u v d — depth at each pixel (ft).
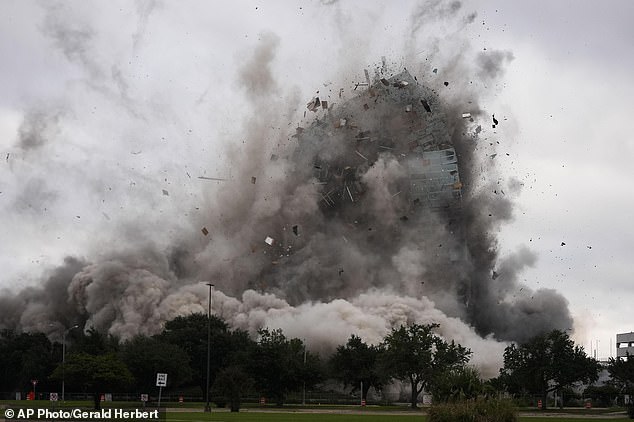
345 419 260.62
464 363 394.52
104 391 352.28
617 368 412.98
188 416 272.51
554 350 393.50
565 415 317.42
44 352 467.93
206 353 452.76
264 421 243.19
